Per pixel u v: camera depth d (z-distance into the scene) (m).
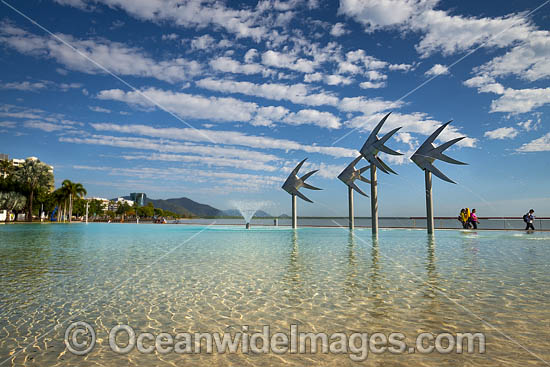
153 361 3.61
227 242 16.72
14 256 11.52
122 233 25.28
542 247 13.34
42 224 48.25
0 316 5.04
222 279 7.51
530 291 6.21
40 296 6.12
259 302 5.67
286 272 8.31
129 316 5.02
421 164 20.84
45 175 55.66
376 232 20.19
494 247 13.44
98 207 106.69
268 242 16.58
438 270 8.42
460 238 17.86
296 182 28.77
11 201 50.50
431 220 20.66
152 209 130.75
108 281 7.36
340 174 26.72
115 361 3.61
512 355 3.63
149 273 8.26
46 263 9.90
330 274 8.01
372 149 19.98
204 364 3.52
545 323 4.55
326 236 20.34
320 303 5.58
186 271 8.52
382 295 6.04
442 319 4.76
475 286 6.64
